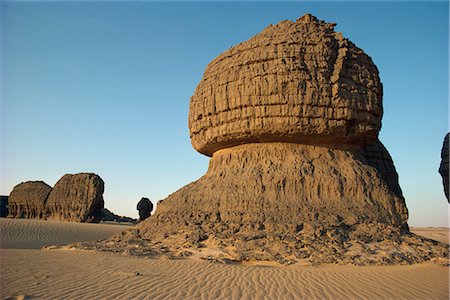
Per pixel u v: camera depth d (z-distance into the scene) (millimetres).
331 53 15219
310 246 12070
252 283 8859
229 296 7680
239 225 13484
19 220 37000
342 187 14602
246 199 14367
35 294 7520
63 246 16109
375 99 15516
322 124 14609
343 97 14719
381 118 16375
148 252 13312
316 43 15250
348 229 13195
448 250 12938
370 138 16109
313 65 14914
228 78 15836
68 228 34531
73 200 48469
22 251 14633
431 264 11742
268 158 15539
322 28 16172
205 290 8133
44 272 9883
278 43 15391
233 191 14852
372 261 11445
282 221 13352
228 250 12406
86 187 48312
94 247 14961
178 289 8180
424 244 13141
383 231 13172
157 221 15766
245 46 16219
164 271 10203
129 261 11867
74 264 11281
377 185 15117
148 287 8320
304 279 9352
